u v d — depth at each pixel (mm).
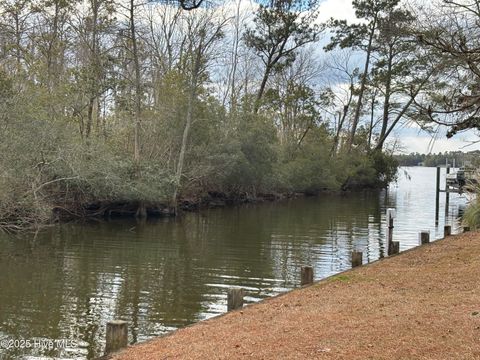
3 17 32375
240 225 27578
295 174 46906
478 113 10844
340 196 51656
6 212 21172
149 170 28641
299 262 17672
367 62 54000
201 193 36031
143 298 12812
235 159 35844
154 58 39406
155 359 6730
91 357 9016
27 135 21453
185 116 32344
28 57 27078
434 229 26484
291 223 28703
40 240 21016
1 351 9203
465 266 11688
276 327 7746
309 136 53688
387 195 53344
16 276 14836
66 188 25406
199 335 7707
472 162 25062
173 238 22531
